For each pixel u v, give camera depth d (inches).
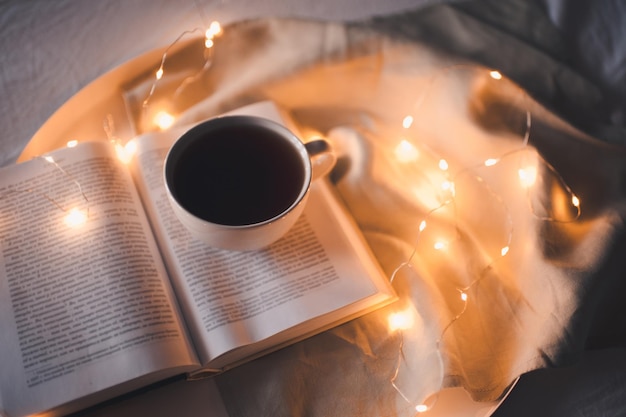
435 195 22.3
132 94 22.7
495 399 18.6
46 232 19.6
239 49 24.1
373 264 20.5
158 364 17.7
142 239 19.8
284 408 18.5
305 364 19.1
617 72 26.4
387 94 24.4
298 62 24.0
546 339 19.1
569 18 27.2
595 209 22.1
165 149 21.5
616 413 19.6
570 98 25.1
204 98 23.7
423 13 25.7
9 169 20.5
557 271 20.0
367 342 19.5
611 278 20.6
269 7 27.7
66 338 18.1
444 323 19.3
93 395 17.5
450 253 21.1
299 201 18.4
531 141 23.1
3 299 18.7
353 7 27.7
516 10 26.7
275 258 20.0
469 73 23.8
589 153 23.2
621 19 27.2
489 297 20.3
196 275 19.5
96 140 21.5
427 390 18.3
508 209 21.8
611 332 20.8
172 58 23.3
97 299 18.6
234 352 18.6
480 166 22.7
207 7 27.7
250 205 18.9
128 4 27.3
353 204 22.1
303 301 19.3
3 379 17.6
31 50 25.8
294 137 19.6
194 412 18.2
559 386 19.9
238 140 19.8
